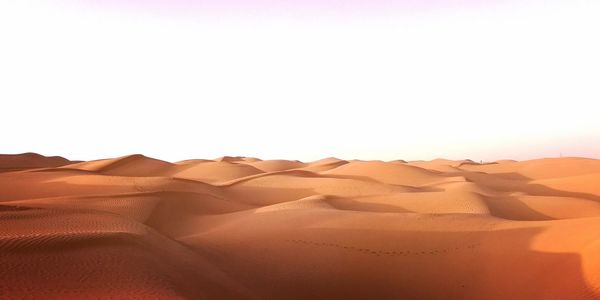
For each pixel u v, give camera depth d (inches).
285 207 1095.0
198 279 494.3
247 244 767.7
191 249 694.5
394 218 897.5
